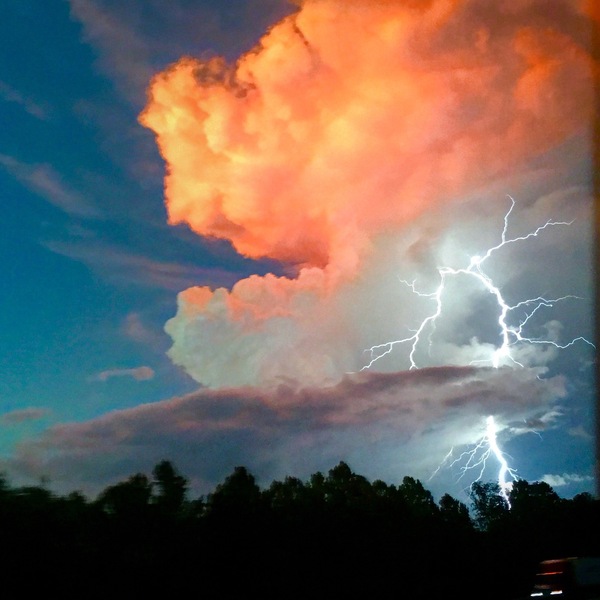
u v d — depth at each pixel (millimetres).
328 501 24672
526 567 28391
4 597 17000
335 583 22453
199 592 19984
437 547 26062
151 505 20703
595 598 19516
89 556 18734
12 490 18844
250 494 22344
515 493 34312
